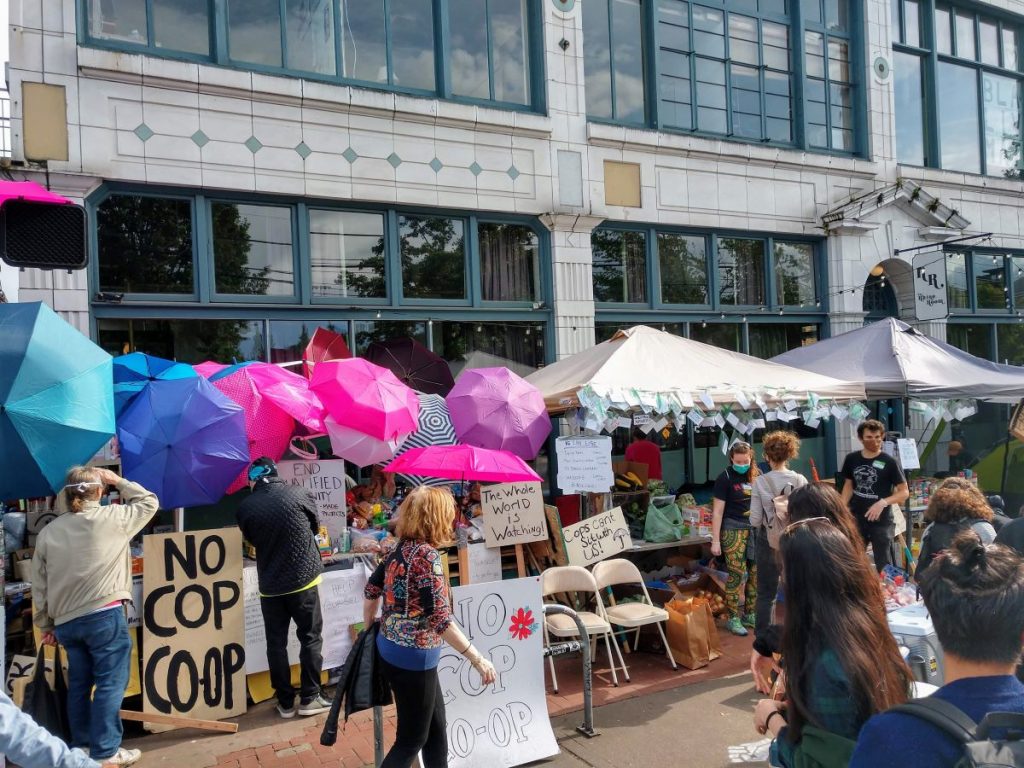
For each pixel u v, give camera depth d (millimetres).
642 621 5715
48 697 4406
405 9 8445
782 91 11008
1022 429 6602
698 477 9930
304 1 7895
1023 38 13578
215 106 7270
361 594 5801
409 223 8383
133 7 7102
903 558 7277
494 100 8938
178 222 7230
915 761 1646
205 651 5168
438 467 5395
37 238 4305
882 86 11648
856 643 2191
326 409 5676
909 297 11883
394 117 8109
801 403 6879
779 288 10852
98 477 4516
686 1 10242
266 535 5035
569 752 4516
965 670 1775
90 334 6695
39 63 6574
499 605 4500
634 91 9906
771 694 2969
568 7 9234
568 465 6199
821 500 2676
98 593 4371
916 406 7773
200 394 5055
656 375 6465
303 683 5188
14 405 4039
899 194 11211
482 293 8742
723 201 10227
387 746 4676
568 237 9078
